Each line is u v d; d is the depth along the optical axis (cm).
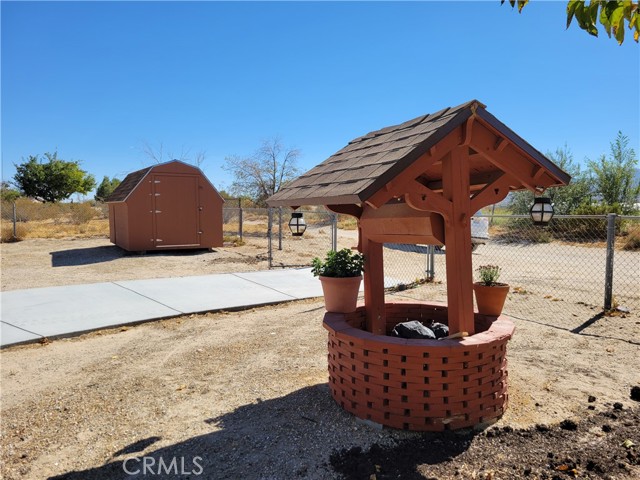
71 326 604
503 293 411
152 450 311
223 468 289
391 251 1586
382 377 338
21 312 675
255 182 2836
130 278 1042
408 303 469
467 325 361
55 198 4038
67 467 292
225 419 356
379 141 411
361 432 333
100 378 441
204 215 1518
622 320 655
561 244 1652
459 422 334
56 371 460
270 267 1218
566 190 1908
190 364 481
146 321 648
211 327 630
